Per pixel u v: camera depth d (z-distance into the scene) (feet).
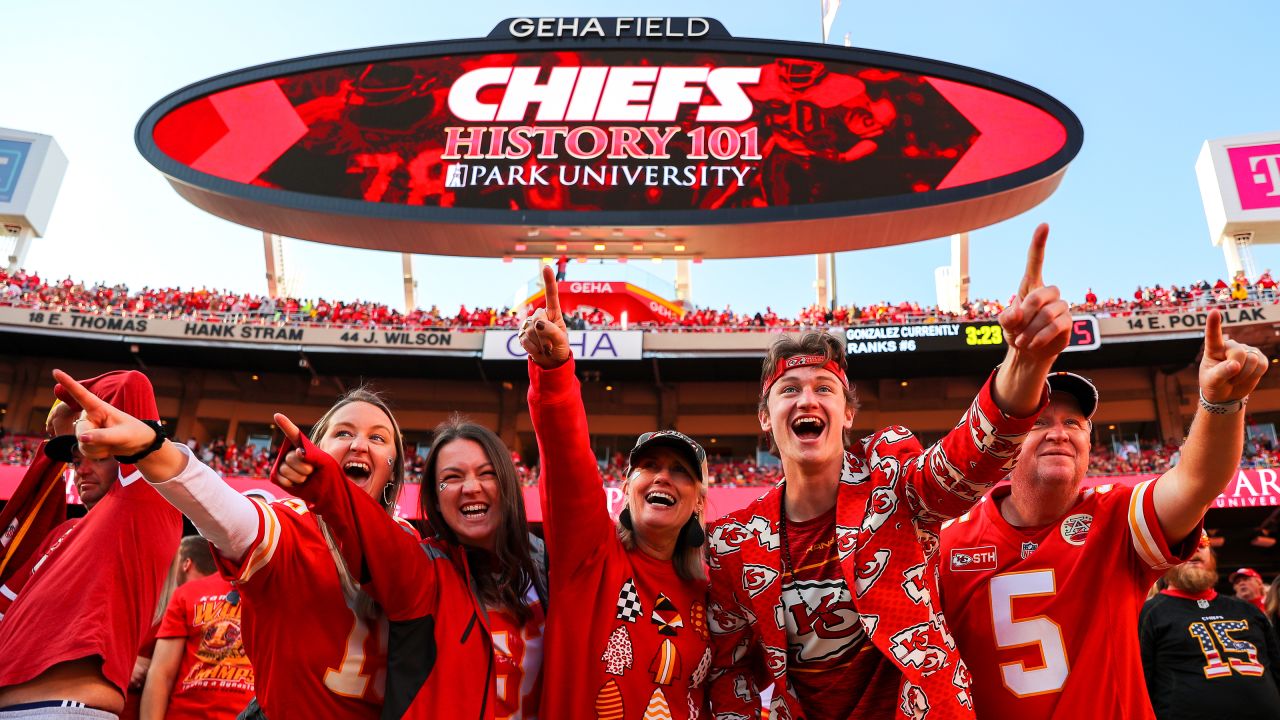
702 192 72.84
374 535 8.68
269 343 86.38
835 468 10.41
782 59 77.05
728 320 93.50
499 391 101.24
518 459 91.61
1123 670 9.88
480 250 75.51
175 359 91.30
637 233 72.74
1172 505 9.77
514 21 78.89
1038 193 69.82
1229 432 9.04
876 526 9.61
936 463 9.06
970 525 11.48
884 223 70.69
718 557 10.88
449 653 9.26
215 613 14.64
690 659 10.88
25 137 98.17
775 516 10.63
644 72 77.20
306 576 9.12
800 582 10.12
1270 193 88.43
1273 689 15.39
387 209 71.41
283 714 8.96
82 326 84.99
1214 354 9.05
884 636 9.18
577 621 10.37
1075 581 10.33
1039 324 7.68
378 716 9.37
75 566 9.20
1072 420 10.78
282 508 9.46
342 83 76.43
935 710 8.91
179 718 14.11
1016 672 10.32
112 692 9.08
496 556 10.73
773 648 10.15
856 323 88.94
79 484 11.16
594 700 10.21
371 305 95.91
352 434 11.03
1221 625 15.79
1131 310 83.25
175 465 7.82
